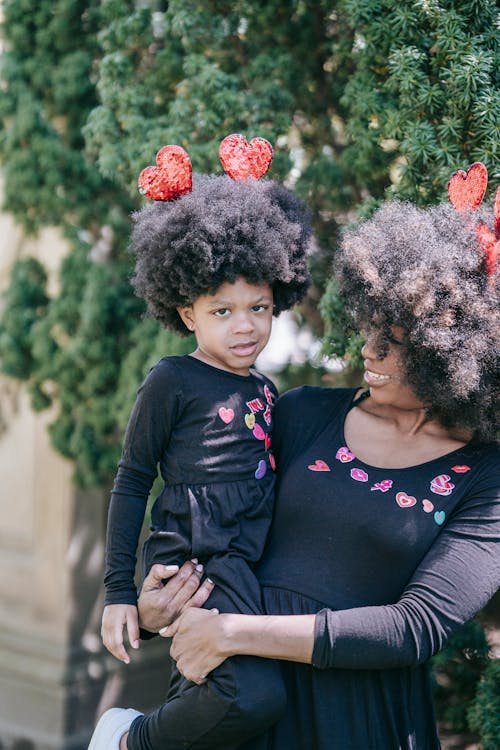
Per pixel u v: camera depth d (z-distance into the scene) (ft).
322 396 6.06
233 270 5.55
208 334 5.73
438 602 4.96
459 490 5.30
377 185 7.77
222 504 5.54
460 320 5.27
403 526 5.23
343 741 5.20
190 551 5.55
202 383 5.68
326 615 5.01
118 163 8.21
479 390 5.28
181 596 5.44
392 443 5.59
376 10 6.74
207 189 5.80
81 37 9.46
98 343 9.70
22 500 13.15
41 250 12.22
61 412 10.43
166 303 5.93
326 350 7.15
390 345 5.38
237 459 5.63
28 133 9.55
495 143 6.18
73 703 12.51
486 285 5.31
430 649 4.96
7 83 9.65
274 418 6.04
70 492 12.51
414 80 6.49
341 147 8.71
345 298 5.79
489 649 7.81
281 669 5.35
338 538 5.36
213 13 8.05
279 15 8.12
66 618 12.55
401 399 5.55
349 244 5.63
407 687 5.38
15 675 12.98
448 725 7.96
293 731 5.33
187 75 7.98
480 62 6.19
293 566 5.45
